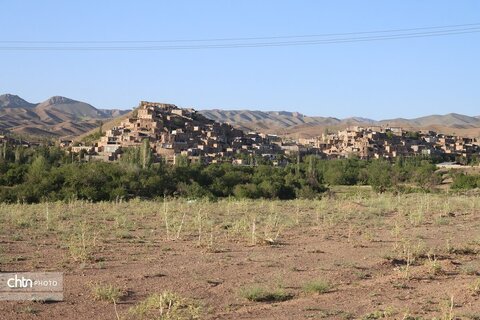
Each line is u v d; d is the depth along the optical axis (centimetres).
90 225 2145
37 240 1747
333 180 7762
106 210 2791
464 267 1396
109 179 4822
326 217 2528
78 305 1005
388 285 1213
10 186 4800
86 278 1214
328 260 1486
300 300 1078
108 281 1185
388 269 1391
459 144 19812
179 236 1850
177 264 1395
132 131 15075
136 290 1119
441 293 1155
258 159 12469
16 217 2298
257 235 1833
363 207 3058
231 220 2394
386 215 2752
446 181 8112
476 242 1822
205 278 1236
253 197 5334
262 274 1291
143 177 5047
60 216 2425
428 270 1357
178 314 925
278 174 6831
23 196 4191
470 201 3372
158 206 3014
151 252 1559
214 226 2153
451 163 14812
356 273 1324
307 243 1788
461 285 1222
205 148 14488
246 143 17888
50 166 5509
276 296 1084
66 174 4581
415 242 1811
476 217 2636
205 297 1080
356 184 7806
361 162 10688
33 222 2177
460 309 1027
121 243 1708
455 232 2106
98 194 4419
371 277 1306
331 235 1972
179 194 5066
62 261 1394
